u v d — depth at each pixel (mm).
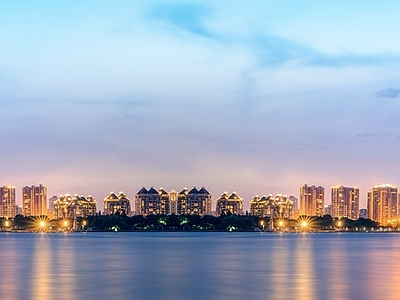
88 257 181500
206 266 146000
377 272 128625
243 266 145875
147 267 143750
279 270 134250
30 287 104125
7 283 109625
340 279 115188
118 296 94312
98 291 99625
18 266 145750
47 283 109625
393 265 148250
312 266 145000
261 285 106500
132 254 197750
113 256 185750
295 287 103500
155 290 101000
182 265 149875
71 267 143375
